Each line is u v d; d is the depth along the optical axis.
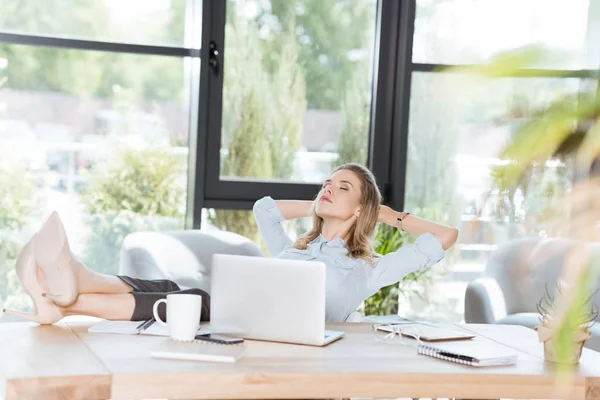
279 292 1.97
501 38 4.58
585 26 4.51
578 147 0.44
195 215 4.31
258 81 4.45
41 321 2.12
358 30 4.61
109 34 4.21
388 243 4.31
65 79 4.18
